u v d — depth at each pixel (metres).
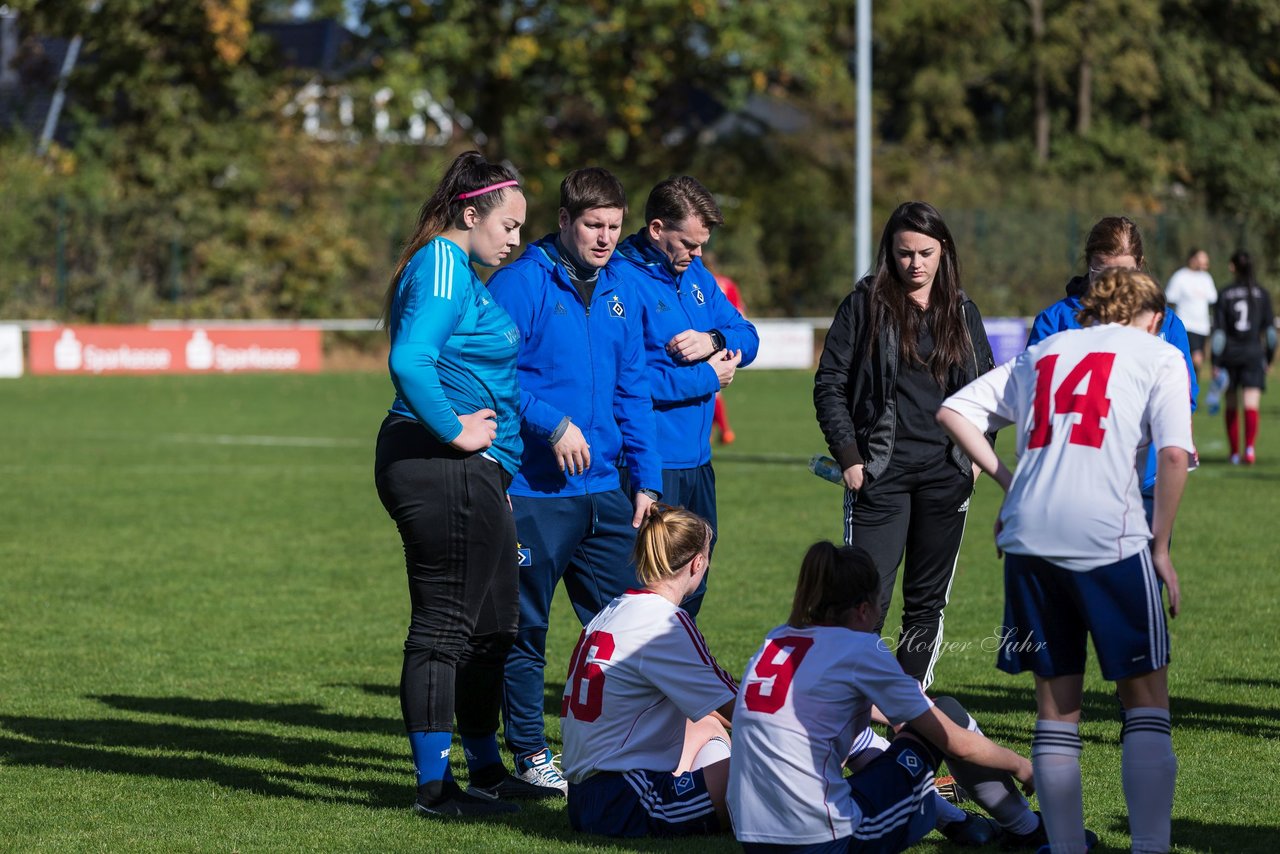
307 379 54.75
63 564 19.22
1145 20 89.12
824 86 78.88
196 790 9.99
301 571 18.80
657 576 8.92
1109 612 7.66
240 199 68.06
